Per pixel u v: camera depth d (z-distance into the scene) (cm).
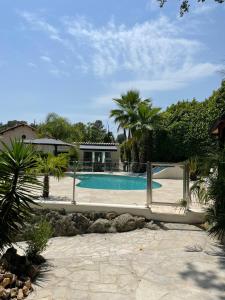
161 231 843
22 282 461
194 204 988
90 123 5900
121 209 934
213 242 725
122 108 2833
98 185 1703
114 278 504
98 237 860
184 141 2531
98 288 465
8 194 532
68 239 861
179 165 910
